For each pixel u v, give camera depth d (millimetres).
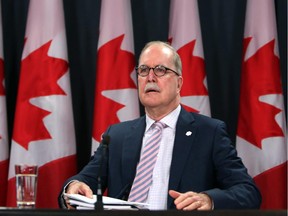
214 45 4793
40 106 4398
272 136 4211
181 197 2582
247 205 2920
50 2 4508
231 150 3211
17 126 4395
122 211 1887
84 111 4855
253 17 4402
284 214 1848
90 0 4906
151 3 4848
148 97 3227
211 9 4820
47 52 4441
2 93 4512
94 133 4375
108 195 3240
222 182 3139
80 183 2910
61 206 2877
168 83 3232
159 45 3314
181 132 3229
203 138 3211
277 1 4684
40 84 4410
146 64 3260
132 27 4570
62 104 4406
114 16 4488
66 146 4383
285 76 4629
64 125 4395
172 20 4531
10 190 4344
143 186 3105
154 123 3299
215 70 4785
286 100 4598
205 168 3137
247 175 3137
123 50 4441
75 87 4863
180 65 3342
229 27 4785
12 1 4941
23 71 4457
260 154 4219
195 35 4418
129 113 4371
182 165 3123
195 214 1864
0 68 4547
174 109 3314
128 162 3217
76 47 4895
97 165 3346
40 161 4367
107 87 4395
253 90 4289
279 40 4664
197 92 4340
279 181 4188
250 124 4277
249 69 4340
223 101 4750
